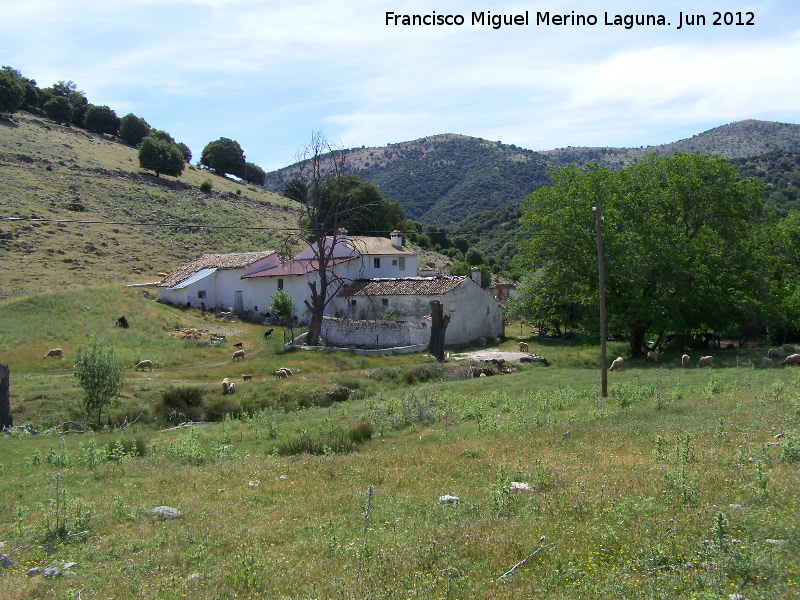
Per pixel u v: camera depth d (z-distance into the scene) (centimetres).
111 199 8438
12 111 10619
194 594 759
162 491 1342
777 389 2156
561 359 4234
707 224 4325
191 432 2031
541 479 1159
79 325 4397
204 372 3553
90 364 2697
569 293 4425
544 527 897
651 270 4016
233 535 997
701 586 645
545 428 1795
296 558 878
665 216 4384
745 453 1205
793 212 5506
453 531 906
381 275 5862
